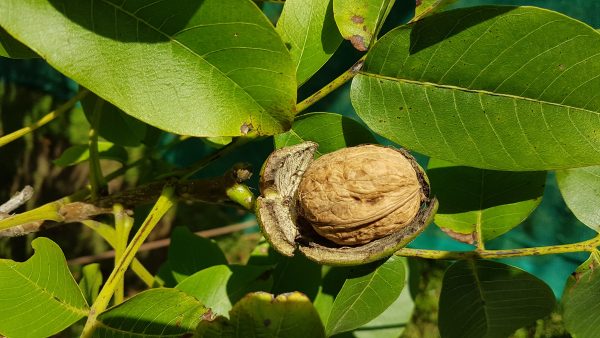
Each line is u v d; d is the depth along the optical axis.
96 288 0.21
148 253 0.36
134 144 0.23
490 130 0.15
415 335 0.33
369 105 0.16
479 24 0.14
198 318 0.13
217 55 0.13
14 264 0.13
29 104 0.37
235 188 0.16
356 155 0.15
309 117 0.16
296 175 0.16
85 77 0.13
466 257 0.16
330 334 0.15
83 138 0.37
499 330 0.15
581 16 0.26
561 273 0.29
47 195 0.36
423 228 0.15
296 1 0.17
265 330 0.12
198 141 0.35
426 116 0.15
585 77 0.14
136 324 0.13
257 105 0.14
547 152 0.14
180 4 0.13
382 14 0.16
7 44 0.15
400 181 0.15
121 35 0.13
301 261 0.20
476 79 0.15
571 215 0.29
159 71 0.13
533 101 0.14
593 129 0.14
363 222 0.15
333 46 0.17
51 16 0.12
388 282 0.16
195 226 0.36
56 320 0.14
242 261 0.36
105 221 0.35
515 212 0.17
